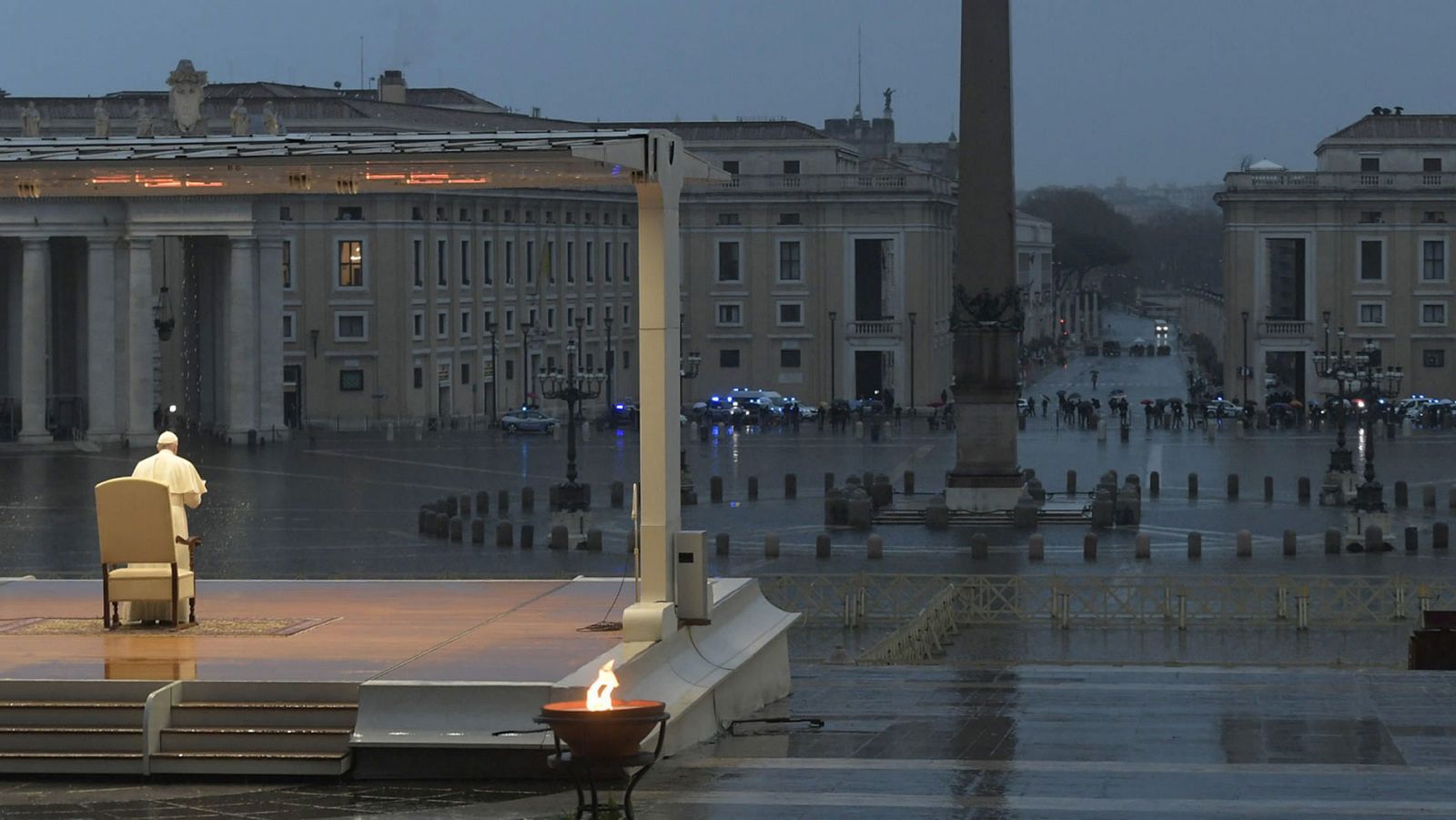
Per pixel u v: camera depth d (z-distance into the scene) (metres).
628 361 195.00
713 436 154.50
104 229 137.50
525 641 34.00
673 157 34.28
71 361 147.75
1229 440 147.00
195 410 149.25
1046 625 61.56
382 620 36.66
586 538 83.19
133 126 160.62
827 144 190.88
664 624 32.97
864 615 62.34
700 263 190.38
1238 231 185.38
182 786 29.08
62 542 83.31
